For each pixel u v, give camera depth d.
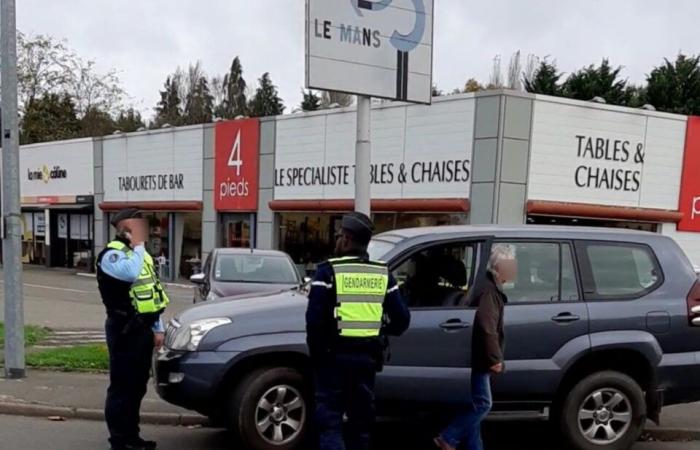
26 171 32.47
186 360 5.42
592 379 5.79
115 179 27.44
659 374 5.87
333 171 19.31
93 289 21.70
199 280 10.60
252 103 75.81
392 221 17.97
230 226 22.98
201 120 76.88
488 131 15.45
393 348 5.48
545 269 5.87
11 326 7.76
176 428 6.44
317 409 4.54
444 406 5.61
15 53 7.76
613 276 6.00
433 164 16.73
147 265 5.48
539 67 38.25
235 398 5.45
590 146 16.31
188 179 24.23
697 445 6.52
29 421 6.46
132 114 55.50
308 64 7.75
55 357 8.78
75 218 29.94
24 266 31.41
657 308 5.93
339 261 4.54
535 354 5.68
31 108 45.59
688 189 17.45
